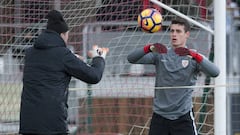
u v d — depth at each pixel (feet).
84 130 119.75
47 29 74.28
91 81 73.36
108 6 109.60
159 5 96.12
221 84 94.79
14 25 107.24
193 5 106.52
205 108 106.73
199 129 103.76
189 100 81.66
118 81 117.70
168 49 82.33
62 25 74.13
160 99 82.07
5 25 107.34
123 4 108.68
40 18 107.86
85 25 112.78
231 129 122.83
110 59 116.88
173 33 80.89
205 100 106.11
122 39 113.09
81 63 73.05
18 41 107.65
